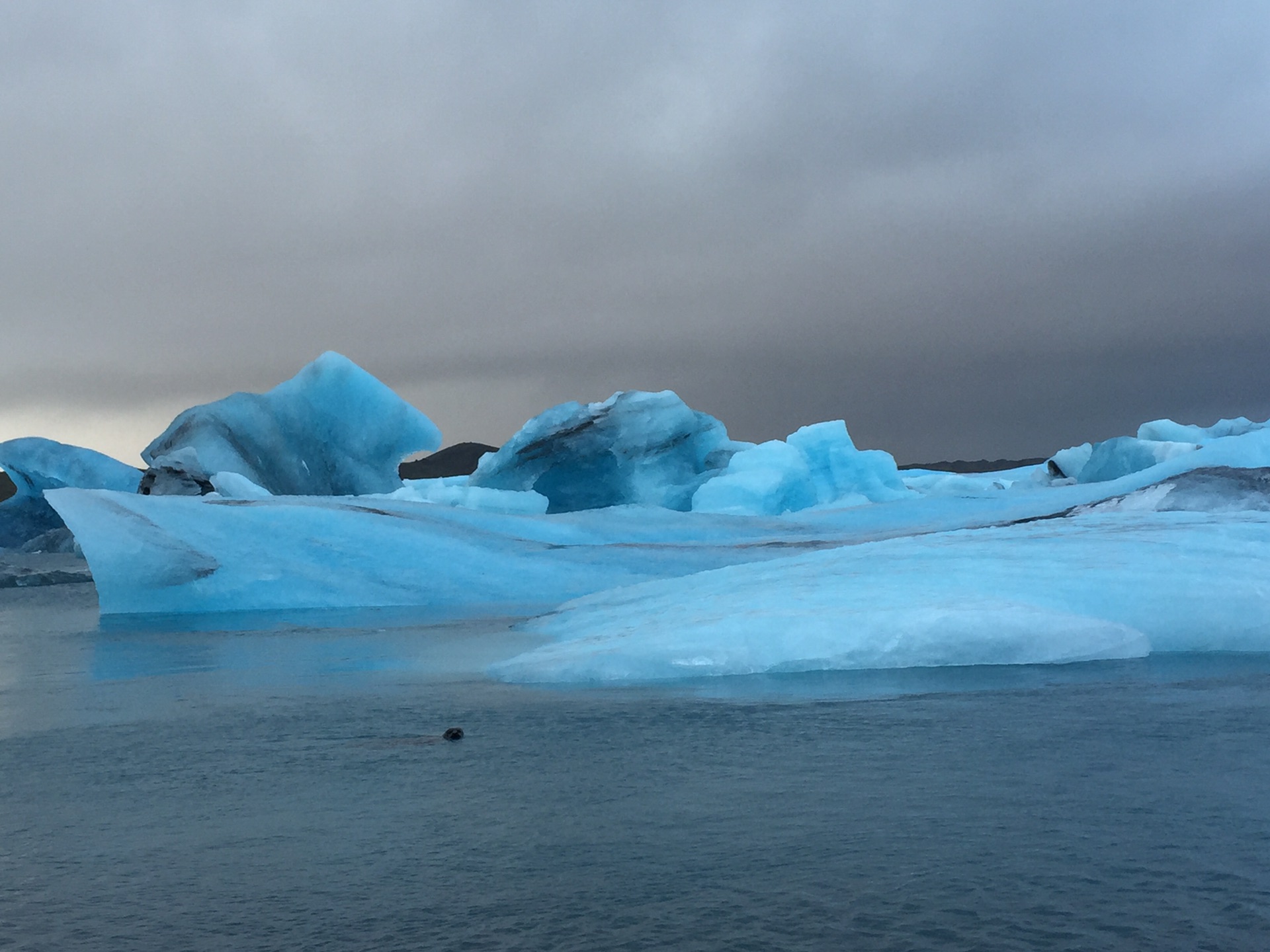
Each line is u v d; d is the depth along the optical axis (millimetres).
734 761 4289
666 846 3193
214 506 16562
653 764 4289
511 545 17031
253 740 5172
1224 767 3961
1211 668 6590
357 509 17281
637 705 5770
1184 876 2799
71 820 3746
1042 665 6859
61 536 32562
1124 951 2357
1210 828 3203
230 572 15164
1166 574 7953
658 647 7094
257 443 29078
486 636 10195
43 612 16344
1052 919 2543
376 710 5945
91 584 24609
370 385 30453
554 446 28859
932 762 4152
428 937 2574
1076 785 3723
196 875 3100
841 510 22188
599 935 2545
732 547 17531
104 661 9180
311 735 5246
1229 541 8797
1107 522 9992
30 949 2588
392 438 30500
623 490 29922
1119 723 4824
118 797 4078
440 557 16250
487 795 3879
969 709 5297
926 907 2643
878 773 3998
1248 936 2418
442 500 26359
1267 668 6562
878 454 30172
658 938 2516
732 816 3480
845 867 2949
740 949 2441
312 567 15672
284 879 3033
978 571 8359
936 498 22375
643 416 28688
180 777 4387
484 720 5480
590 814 3564
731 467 28016
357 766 4480
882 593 7988
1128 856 2963
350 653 9211
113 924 2730
